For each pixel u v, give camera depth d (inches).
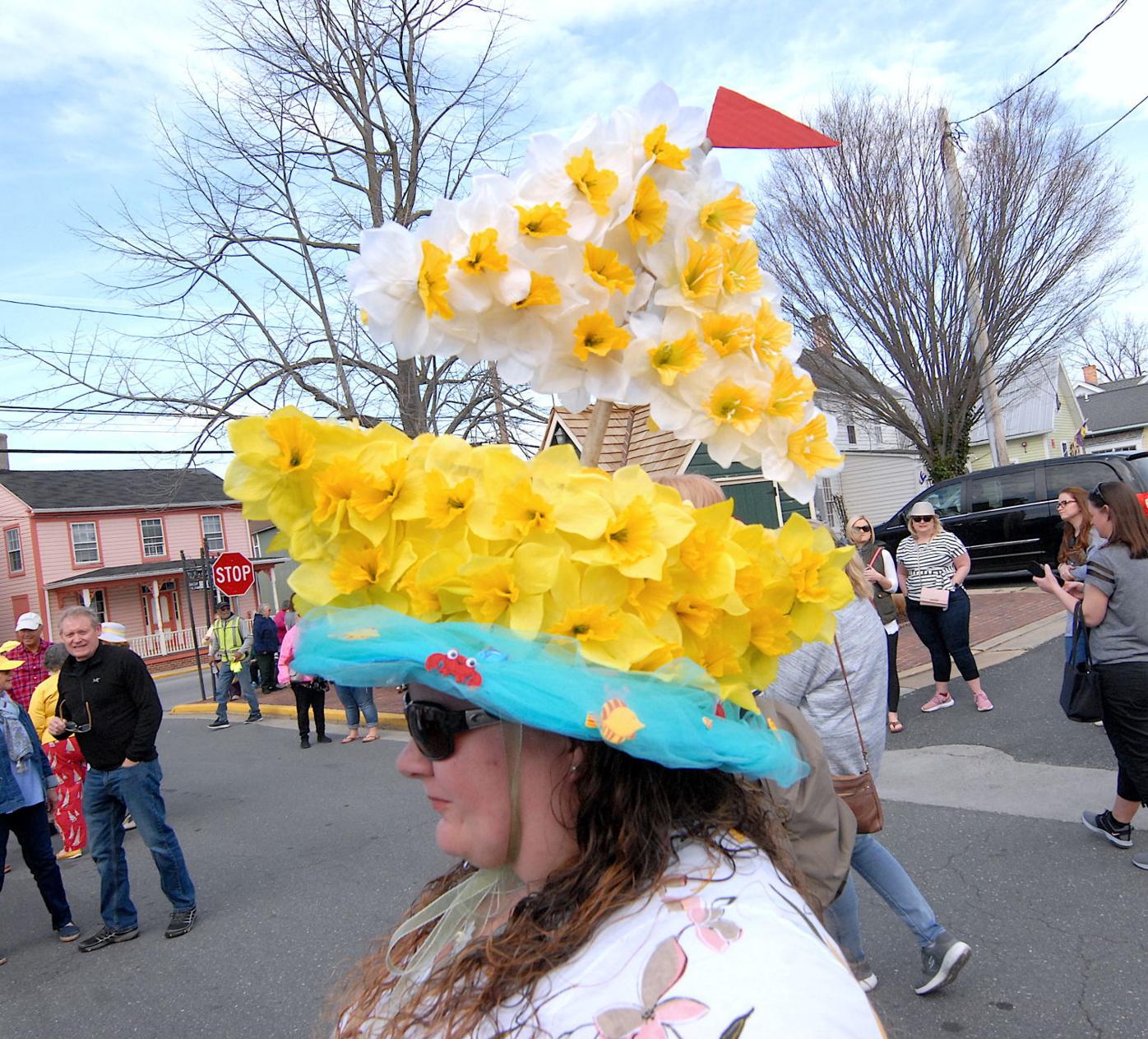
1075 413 1369.3
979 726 240.2
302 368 542.3
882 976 123.8
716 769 34.6
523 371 36.9
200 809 286.2
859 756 98.4
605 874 30.4
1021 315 653.3
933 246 647.8
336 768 320.2
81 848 253.1
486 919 38.3
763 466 39.0
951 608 255.3
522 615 30.7
